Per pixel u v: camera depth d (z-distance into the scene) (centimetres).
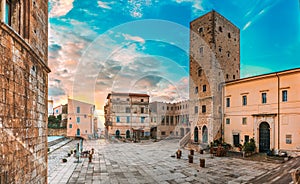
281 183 1023
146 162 1369
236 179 1142
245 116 2309
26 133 530
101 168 1266
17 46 480
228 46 3097
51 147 2355
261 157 1883
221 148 2002
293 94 1931
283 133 1961
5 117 424
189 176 1145
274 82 2083
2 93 413
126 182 995
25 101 526
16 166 467
